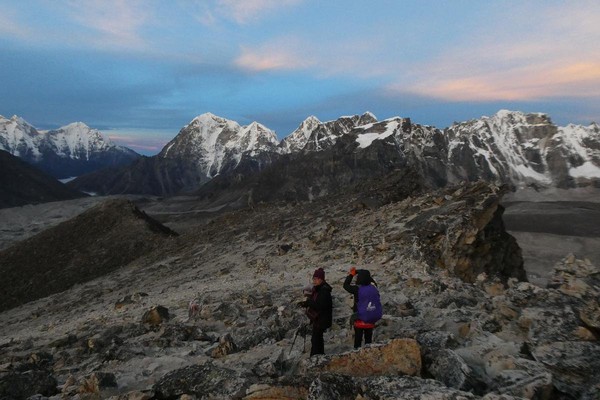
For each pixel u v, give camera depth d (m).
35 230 180.50
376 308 8.55
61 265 74.06
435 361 6.75
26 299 65.56
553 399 6.13
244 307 17.27
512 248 29.05
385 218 35.38
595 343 7.98
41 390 9.12
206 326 14.84
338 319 12.75
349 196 50.62
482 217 27.30
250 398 6.32
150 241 75.94
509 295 11.08
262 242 42.28
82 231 84.56
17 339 20.02
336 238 34.59
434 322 10.99
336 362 6.94
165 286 35.09
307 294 8.91
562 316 8.98
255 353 10.36
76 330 19.00
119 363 11.16
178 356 11.16
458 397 5.25
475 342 8.45
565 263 11.87
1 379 8.98
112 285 44.06
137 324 16.39
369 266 24.77
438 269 24.02
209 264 39.94
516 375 6.48
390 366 6.71
